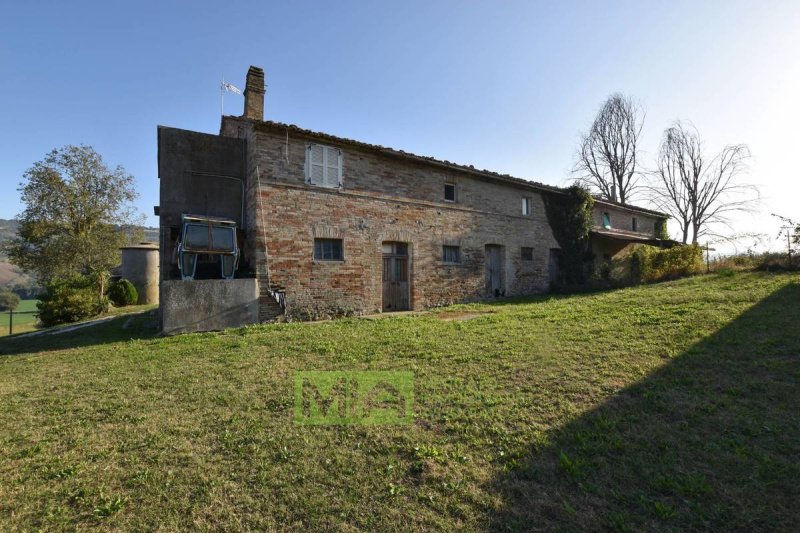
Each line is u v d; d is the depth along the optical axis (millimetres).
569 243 18125
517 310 10625
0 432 4039
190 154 11555
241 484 3006
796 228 11891
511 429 3664
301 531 2500
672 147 29344
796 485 2629
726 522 2365
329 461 3260
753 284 9828
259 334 8398
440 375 5281
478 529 2436
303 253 11062
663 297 9430
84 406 4703
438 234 13984
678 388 4266
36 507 2809
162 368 6203
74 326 12211
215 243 10680
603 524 2404
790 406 3670
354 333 8227
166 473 3180
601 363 5215
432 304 13664
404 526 2486
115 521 2639
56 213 23812
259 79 12672
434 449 3359
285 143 11016
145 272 21031
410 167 13406
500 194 16141
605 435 3400
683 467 2906
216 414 4320
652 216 24828
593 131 31828
